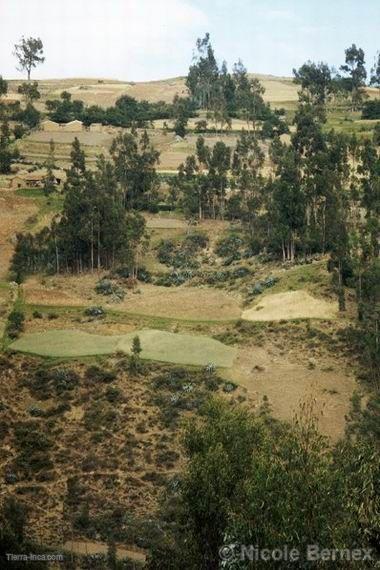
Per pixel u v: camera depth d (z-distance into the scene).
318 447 45.31
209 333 108.31
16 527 56.94
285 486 41.41
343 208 131.88
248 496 42.66
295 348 99.75
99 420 84.94
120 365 96.06
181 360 97.81
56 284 132.50
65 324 113.00
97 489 73.25
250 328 106.69
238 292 123.31
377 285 104.75
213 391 90.69
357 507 42.31
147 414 86.44
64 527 66.69
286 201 131.50
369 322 101.00
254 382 92.50
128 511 69.44
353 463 46.19
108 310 117.88
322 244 131.00
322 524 39.81
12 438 81.50
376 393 87.31
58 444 80.88
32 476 75.12
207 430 56.06
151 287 132.62
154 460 77.88
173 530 63.94
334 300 109.44
